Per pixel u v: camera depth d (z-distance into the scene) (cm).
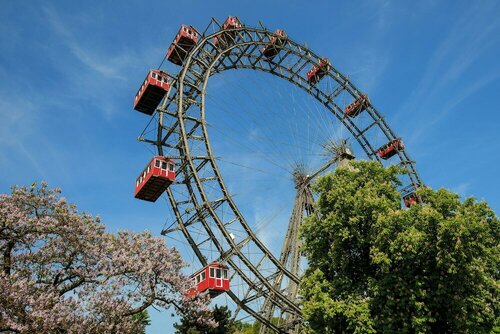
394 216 2544
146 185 4222
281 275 4478
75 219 2434
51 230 2347
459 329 2522
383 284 2530
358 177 3069
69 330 2041
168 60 5338
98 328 2192
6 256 2225
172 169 4241
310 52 6128
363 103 6131
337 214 2836
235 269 4253
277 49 5850
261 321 4247
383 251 2580
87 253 2419
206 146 4588
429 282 2544
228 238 4238
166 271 2630
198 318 2758
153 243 2683
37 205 2394
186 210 4472
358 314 2527
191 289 2794
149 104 4928
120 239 2645
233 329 3384
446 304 2495
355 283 2759
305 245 3055
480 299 2669
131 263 2448
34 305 1984
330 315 2531
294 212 4888
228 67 5400
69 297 2159
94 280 2405
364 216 2758
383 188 2967
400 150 6116
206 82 4906
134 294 2431
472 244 2412
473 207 2848
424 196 2867
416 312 2469
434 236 2503
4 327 1859
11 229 2245
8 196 2327
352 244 2847
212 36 5228
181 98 4697
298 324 4331
